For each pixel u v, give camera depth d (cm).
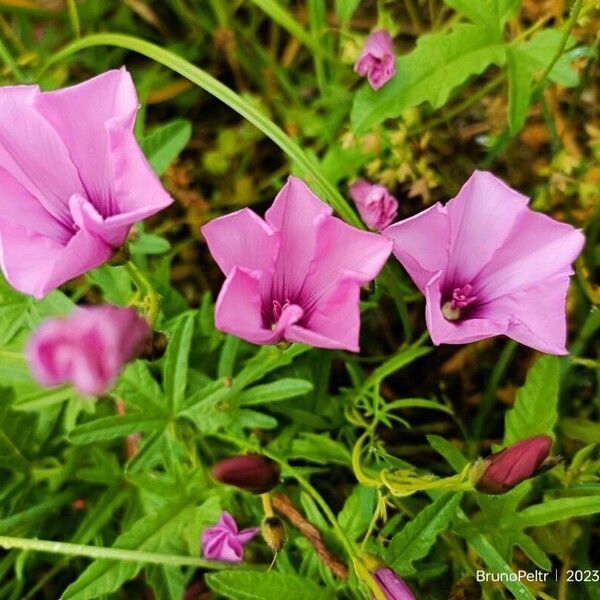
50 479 23
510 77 22
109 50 30
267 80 29
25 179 17
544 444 16
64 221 17
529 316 18
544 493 22
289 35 31
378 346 27
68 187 17
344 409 23
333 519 19
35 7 29
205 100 30
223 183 29
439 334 16
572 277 25
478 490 17
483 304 18
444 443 20
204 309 24
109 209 17
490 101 27
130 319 15
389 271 21
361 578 18
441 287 18
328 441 22
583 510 20
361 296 24
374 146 25
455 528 20
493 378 24
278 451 22
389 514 23
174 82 30
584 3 23
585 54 23
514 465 17
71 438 20
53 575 25
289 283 17
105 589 20
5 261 16
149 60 30
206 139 30
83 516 24
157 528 21
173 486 21
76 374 14
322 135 27
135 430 21
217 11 28
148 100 29
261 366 21
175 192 28
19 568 22
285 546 22
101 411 24
